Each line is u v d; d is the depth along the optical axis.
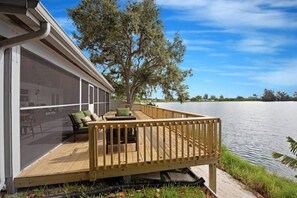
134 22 21.48
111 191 3.66
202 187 4.16
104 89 17.59
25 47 3.97
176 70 24.48
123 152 4.75
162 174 4.66
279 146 12.88
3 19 3.25
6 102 3.48
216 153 4.55
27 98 4.07
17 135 3.67
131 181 4.12
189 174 4.80
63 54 5.67
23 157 3.90
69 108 6.98
